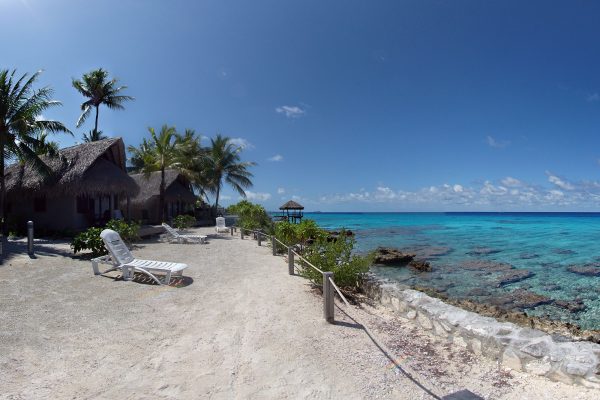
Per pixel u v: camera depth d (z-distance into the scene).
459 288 12.36
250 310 6.54
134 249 14.41
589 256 20.06
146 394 3.71
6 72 16.66
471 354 4.81
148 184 31.03
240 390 3.84
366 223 64.38
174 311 6.41
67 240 16.36
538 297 11.16
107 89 35.88
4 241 15.53
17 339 4.91
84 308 6.38
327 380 4.07
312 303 7.04
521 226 53.69
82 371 4.14
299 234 14.50
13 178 19.20
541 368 4.14
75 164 17.97
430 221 74.69
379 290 7.36
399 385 3.98
